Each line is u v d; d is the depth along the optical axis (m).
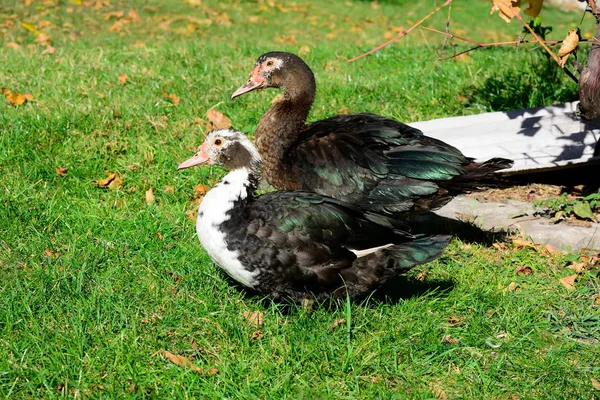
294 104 6.89
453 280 6.41
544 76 10.41
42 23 15.91
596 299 6.20
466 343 5.49
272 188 7.74
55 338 5.19
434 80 10.84
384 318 5.65
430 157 6.16
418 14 21.56
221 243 5.52
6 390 4.70
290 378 4.96
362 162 6.26
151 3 18.80
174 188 7.82
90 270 6.17
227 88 10.34
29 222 6.88
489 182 6.14
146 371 4.95
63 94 9.85
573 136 8.38
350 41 16.86
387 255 5.60
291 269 5.52
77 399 4.68
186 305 5.74
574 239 7.17
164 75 10.81
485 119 8.94
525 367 5.26
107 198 7.60
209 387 4.84
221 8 19.33
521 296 6.17
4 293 5.72
